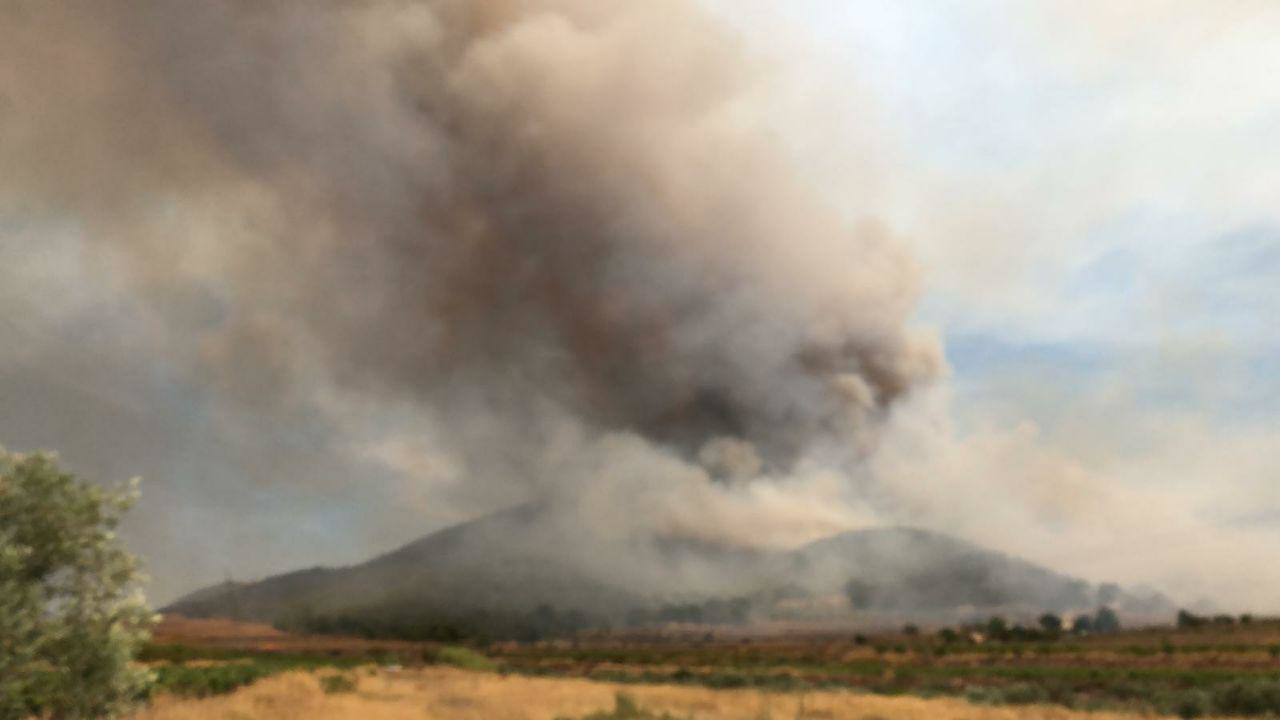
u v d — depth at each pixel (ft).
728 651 469.16
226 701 78.74
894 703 93.81
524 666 308.60
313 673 124.67
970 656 341.62
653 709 78.48
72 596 41.11
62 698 40.29
